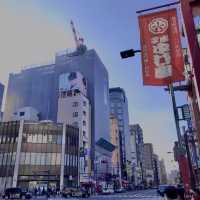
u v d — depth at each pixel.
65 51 112.75
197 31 10.66
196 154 29.00
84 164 70.62
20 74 120.38
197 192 14.44
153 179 191.50
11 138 62.16
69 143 66.25
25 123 63.78
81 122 82.88
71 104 86.38
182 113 18.45
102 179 82.94
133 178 135.88
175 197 16.53
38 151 61.47
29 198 40.09
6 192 39.97
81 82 92.19
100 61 112.81
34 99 111.38
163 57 10.73
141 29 11.35
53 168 60.56
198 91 9.38
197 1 10.75
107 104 111.88
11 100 115.94
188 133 28.64
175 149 11.18
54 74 112.19
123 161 127.38
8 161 59.59
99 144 91.19
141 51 11.05
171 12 11.20
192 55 9.91
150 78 10.62
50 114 104.81
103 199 35.66
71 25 123.75
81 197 43.28
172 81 10.39
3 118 114.31
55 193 52.34
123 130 145.75
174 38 10.83
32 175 58.81
